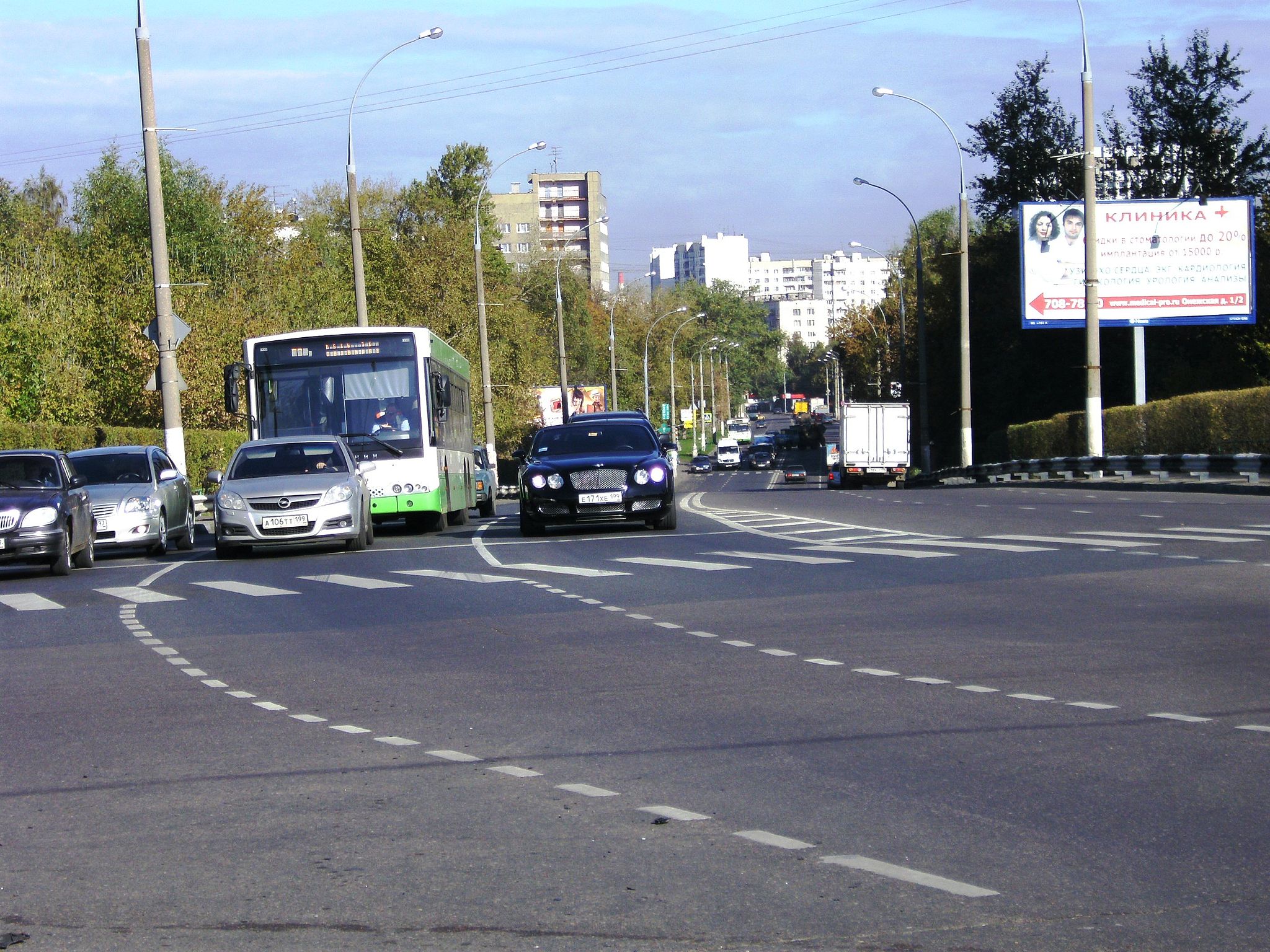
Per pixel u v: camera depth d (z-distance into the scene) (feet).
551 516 81.76
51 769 26.76
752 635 40.68
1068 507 97.35
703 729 28.37
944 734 27.37
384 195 312.29
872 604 46.52
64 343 149.38
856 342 385.70
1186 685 31.50
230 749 27.96
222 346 175.94
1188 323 160.04
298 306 202.80
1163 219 159.94
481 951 16.39
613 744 27.27
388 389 90.48
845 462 233.55
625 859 19.79
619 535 82.53
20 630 49.08
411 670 36.65
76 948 16.90
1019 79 244.22
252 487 77.20
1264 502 93.81
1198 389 174.40
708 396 606.96
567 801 23.11
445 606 50.24
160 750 28.09
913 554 63.31
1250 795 22.44
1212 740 26.30
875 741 26.89
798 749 26.43
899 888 18.24
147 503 85.46
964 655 36.09
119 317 179.93
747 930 16.83
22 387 141.79
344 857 20.29
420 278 252.01
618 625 43.52
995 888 18.17
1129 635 38.47
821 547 69.15
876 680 33.14
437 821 22.09
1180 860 19.19
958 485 182.39
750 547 70.33
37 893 19.08
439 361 95.61
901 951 16.03
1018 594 47.98
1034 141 238.07
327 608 51.34
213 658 40.32
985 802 22.36
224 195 232.73
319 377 90.17
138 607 54.54
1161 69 204.85
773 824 21.44
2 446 118.73
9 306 141.90
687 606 47.67
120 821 22.76
